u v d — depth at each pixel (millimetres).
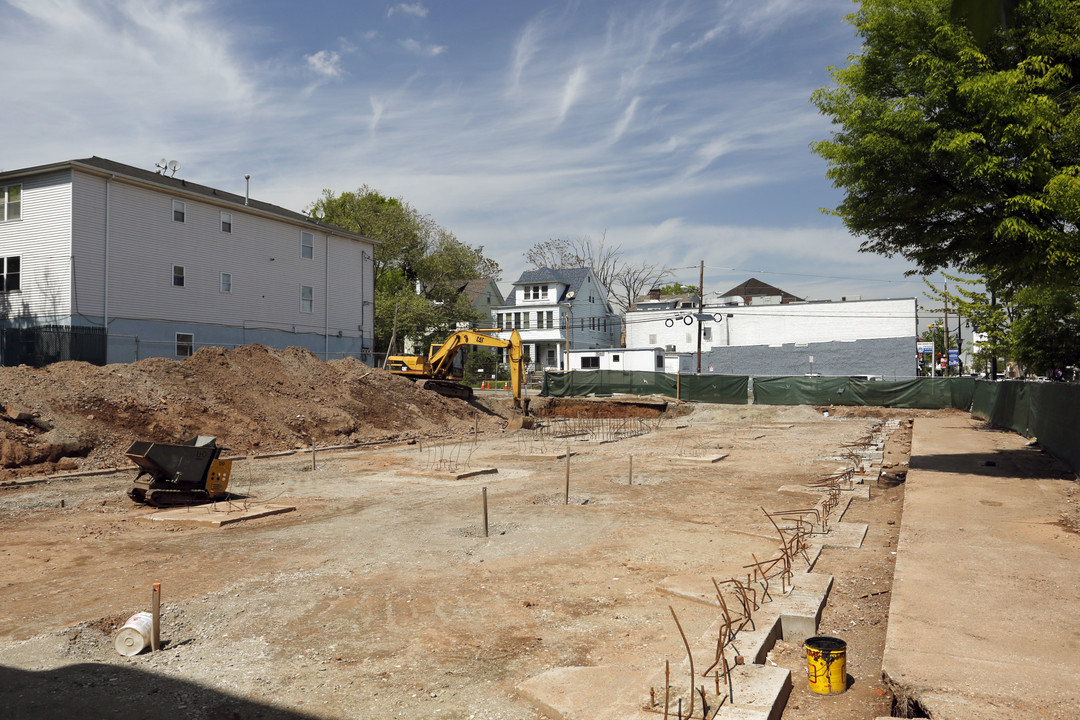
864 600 7328
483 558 9000
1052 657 5125
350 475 16922
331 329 42844
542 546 9633
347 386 27359
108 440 18156
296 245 40344
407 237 68125
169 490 12664
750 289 90500
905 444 23047
